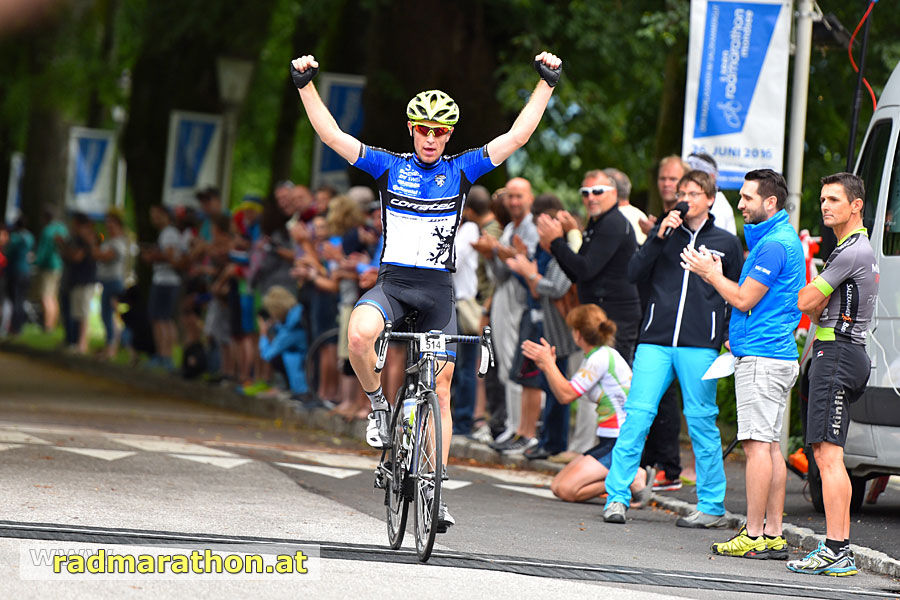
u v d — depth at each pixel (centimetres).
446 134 1959
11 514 2028
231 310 5581
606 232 3183
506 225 3988
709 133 3366
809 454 2786
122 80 9281
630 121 6312
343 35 6706
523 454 3734
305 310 4962
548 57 2031
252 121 9431
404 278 1984
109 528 1944
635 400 2675
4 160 12456
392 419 2050
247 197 5631
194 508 2309
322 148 5669
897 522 2678
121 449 3222
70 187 8912
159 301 6662
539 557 2038
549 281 3459
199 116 6712
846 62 4678
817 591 1856
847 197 2083
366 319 1939
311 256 4681
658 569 1981
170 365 6694
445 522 1814
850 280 2081
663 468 3189
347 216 4472
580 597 1611
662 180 3161
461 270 4012
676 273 2648
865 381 2100
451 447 4031
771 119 3350
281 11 7462
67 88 9256
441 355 1875
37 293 10712
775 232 2259
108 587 1448
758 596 1766
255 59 7231
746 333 2259
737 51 3350
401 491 1941
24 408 4822
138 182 8312
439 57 5259
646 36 4644
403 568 1767
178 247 6506
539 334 3597
